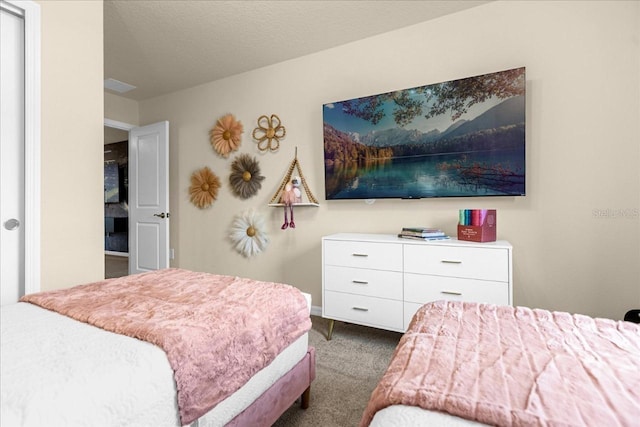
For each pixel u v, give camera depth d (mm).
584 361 777
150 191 3932
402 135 2498
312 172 3037
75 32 1946
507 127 2145
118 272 4641
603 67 2010
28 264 1755
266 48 2914
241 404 1096
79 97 1968
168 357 875
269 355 1183
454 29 2422
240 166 3416
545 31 2152
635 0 1939
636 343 891
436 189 2395
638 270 1962
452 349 851
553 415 568
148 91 3916
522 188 2129
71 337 938
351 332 2584
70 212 1934
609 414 570
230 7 2318
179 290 1438
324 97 2961
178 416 872
